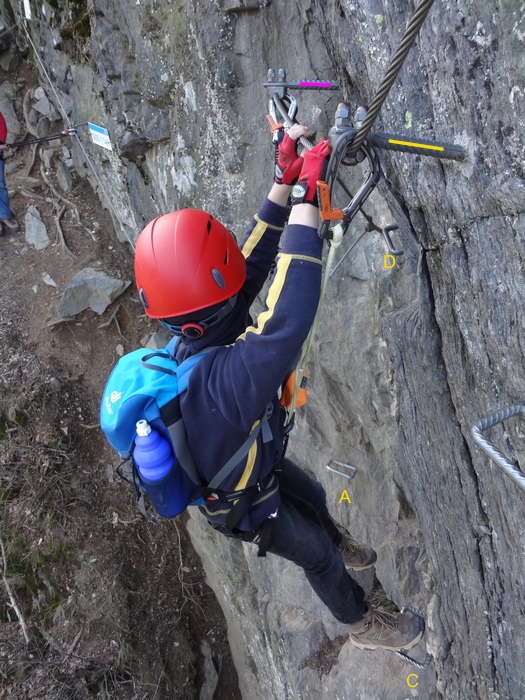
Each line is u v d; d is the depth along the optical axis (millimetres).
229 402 1255
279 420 1528
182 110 3436
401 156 1501
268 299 1207
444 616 2457
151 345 5855
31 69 7109
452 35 1184
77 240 6500
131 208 5270
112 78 4121
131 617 5605
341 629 3539
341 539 2258
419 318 1869
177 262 1308
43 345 6008
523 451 1503
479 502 1856
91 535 5727
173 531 6086
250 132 2992
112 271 6309
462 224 1417
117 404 1362
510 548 1738
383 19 1381
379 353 2533
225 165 3238
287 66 2576
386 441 2789
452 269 1546
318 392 3092
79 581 5566
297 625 3791
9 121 7008
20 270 6336
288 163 1461
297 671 3627
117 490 5965
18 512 5586
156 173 4273
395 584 2885
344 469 3266
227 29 2768
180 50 3164
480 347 1550
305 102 2441
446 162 1345
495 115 1157
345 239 2482
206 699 5734
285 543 1795
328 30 1849
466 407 1733
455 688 2498
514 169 1168
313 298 1180
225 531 1737
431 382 1879
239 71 2871
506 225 1266
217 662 5961
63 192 6754
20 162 6934
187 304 1319
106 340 6113
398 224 1822
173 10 3064
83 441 5949
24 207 6691
